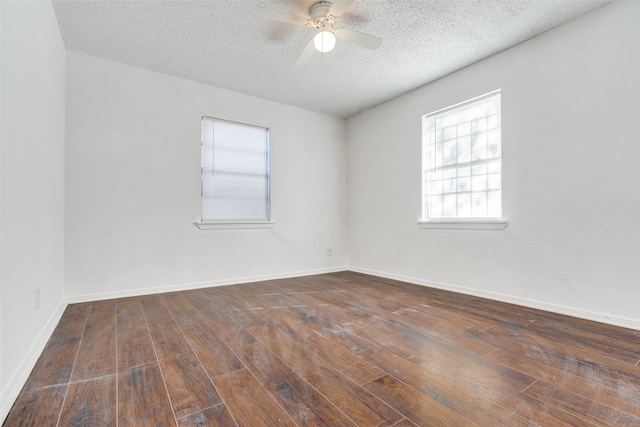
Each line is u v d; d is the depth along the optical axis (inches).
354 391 52.5
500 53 111.1
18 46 56.6
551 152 97.7
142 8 87.7
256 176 152.5
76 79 109.4
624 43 83.4
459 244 124.5
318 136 172.9
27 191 61.7
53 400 49.8
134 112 120.2
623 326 82.8
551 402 49.1
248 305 106.0
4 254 48.6
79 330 81.3
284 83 136.6
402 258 149.6
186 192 131.0
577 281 91.9
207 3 86.1
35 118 68.1
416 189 142.3
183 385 54.4
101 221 112.9
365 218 170.9
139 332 80.1
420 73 127.4
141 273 120.4
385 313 96.4
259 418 45.3
